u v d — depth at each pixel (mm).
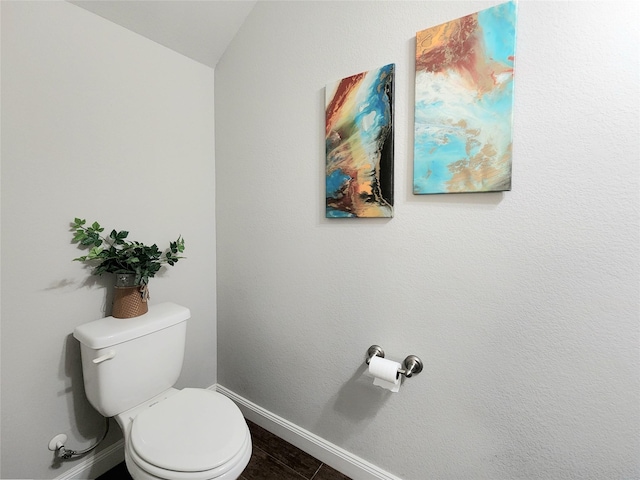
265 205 1462
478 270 965
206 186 1634
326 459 1352
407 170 1062
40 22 1022
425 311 1065
